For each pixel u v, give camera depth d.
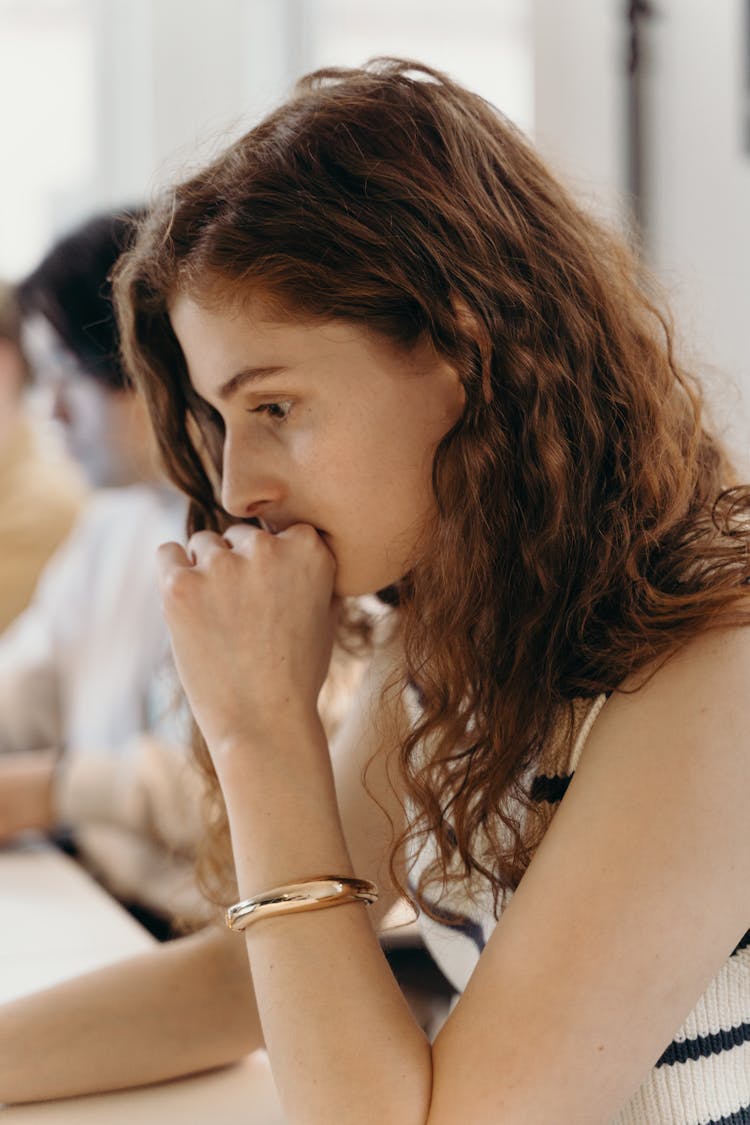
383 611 1.07
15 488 2.19
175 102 2.70
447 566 0.79
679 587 0.77
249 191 0.77
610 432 0.81
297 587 0.82
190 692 0.82
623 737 0.72
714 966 0.68
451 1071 0.68
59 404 1.88
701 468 0.87
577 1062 0.66
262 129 0.81
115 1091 0.88
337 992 0.71
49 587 1.98
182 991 0.91
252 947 0.74
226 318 0.77
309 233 0.75
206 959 0.93
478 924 0.85
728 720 0.70
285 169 0.77
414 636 0.83
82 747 1.77
